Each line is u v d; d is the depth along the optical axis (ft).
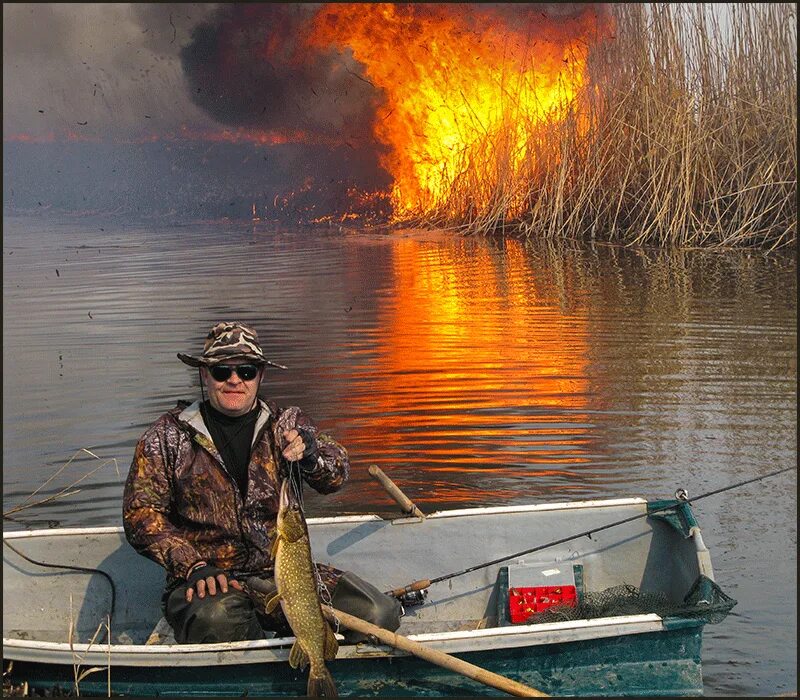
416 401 30.40
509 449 26.18
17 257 66.44
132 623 19.49
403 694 15.55
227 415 16.89
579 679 15.60
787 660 16.83
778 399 30.07
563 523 19.56
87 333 41.09
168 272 58.23
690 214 61.67
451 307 45.16
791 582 19.39
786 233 59.88
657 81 62.39
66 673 15.65
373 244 70.13
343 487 24.13
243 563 16.93
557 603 19.03
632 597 17.93
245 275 56.65
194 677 15.44
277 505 16.98
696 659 15.65
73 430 28.48
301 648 14.73
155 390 32.40
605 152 65.36
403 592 18.51
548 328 40.19
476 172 74.69
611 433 27.37
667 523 19.17
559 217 67.72
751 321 40.50
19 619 19.42
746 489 23.53
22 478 25.20
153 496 16.80
